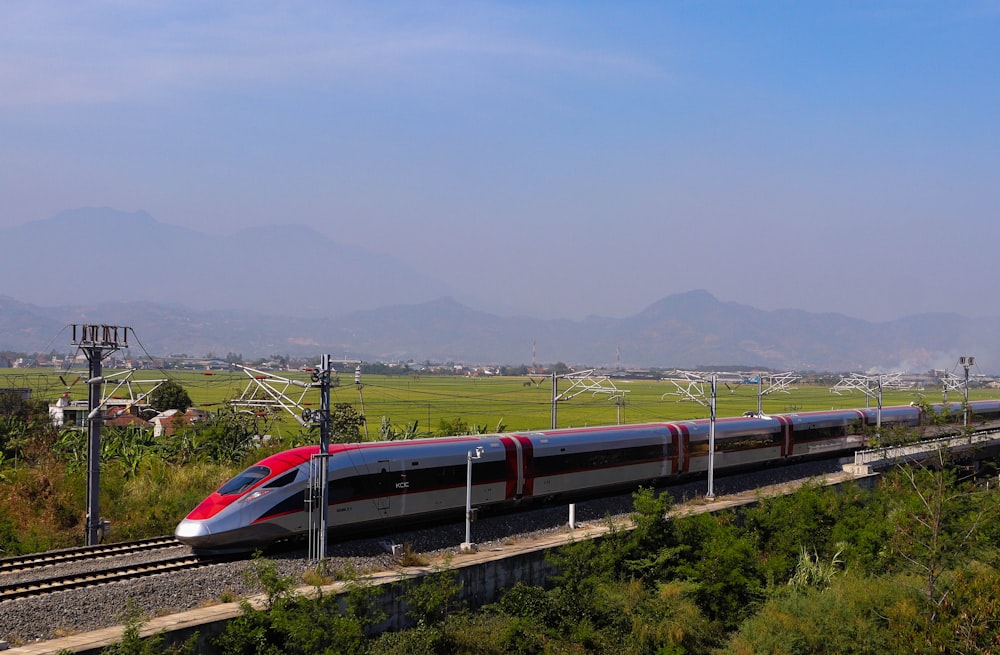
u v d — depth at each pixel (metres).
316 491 27.97
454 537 31.31
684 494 42.69
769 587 31.78
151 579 23.39
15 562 26.56
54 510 34.34
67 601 21.41
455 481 33.06
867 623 28.30
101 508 35.62
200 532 26.17
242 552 27.31
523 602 27.48
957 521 33.25
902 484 41.94
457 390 160.50
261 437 57.62
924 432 60.62
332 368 28.38
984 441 42.25
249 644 20.77
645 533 31.62
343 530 29.69
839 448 57.97
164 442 50.88
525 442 36.50
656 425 44.44
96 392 30.53
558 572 30.73
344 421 58.62
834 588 31.20
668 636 27.08
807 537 36.72
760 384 54.56
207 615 21.61
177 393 77.31
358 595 23.17
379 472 30.41
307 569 26.23
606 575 29.98
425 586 25.19
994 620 24.45
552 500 39.50
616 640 26.95
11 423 52.41
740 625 29.41
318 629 21.34
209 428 53.84
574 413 108.50
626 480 41.31
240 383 131.38
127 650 18.42
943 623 25.12
